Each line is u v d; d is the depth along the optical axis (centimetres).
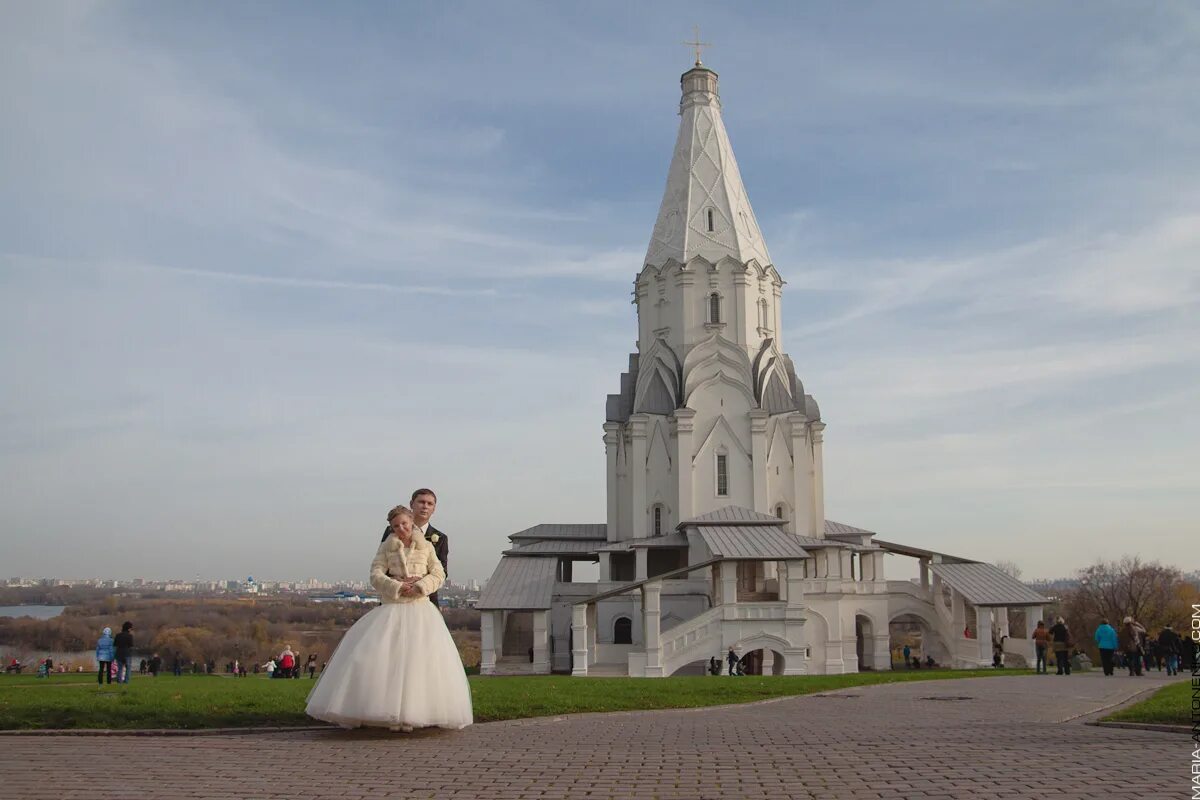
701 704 2086
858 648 6775
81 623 16088
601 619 6378
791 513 6619
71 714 1648
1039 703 2270
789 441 6712
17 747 1366
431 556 1442
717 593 5897
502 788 1059
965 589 5809
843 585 6206
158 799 1013
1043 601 5672
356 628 1423
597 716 1808
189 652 13625
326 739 1420
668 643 5266
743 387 6731
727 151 7294
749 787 1060
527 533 7231
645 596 5244
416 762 1215
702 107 7325
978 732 1529
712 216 7056
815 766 1188
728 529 5847
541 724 1653
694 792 1036
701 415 6719
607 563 6525
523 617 6556
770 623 5334
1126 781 1079
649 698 2119
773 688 2612
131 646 3356
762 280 7069
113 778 1123
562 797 1013
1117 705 2169
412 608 1415
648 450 6806
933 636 6247
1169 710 1722
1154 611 10888
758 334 7000
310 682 2791
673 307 6981
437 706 1385
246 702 1797
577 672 5175
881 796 1009
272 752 1294
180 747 1349
